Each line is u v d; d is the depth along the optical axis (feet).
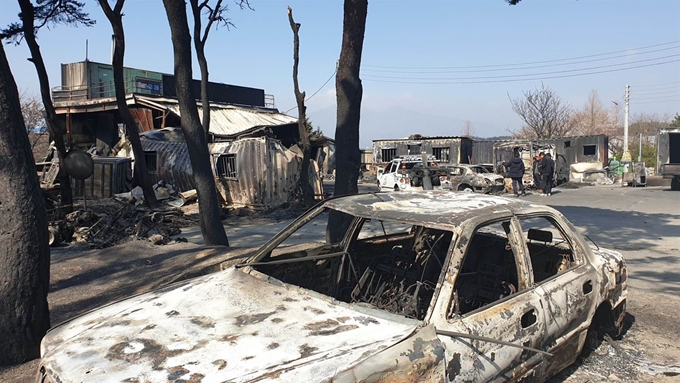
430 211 11.21
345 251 14.80
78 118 97.09
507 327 9.98
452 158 115.34
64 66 107.96
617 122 195.62
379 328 8.95
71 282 22.36
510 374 9.94
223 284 11.02
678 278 24.53
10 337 13.15
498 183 74.90
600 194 73.10
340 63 24.76
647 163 130.93
